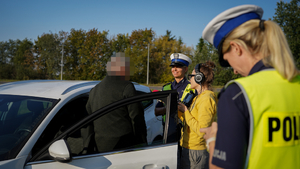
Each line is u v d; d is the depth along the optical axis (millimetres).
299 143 744
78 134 1431
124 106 1538
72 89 1907
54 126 1616
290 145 722
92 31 38281
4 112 1695
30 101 1729
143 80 38188
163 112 1696
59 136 1384
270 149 698
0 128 1568
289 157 722
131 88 1675
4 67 42625
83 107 1974
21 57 48562
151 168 1515
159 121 1744
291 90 739
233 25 811
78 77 38000
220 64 953
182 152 1898
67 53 39562
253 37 775
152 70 37906
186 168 1878
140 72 37625
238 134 690
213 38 881
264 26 783
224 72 26453
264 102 693
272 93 708
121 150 1519
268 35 762
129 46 39000
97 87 1752
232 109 712
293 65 731
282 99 712
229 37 820
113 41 38438
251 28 779
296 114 734
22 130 1527
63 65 35500
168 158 1572
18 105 1710
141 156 1527
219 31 846
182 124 1927
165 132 1635
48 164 1323
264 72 762
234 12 810
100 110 1464
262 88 710
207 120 1671
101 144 1484
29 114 1618
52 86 1994
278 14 21250
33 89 1940
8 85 2178
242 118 700
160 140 1657
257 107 688
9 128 1558
